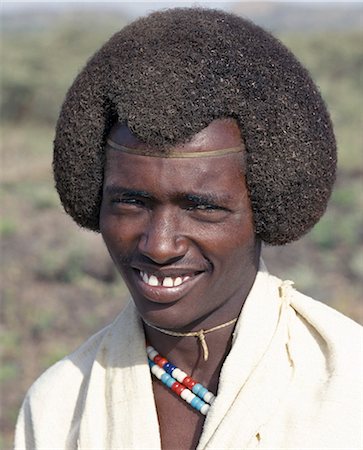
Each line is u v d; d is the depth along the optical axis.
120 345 2.34
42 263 10.89
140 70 2.01
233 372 2.14
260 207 2.09
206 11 2.19
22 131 23.67
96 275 10.81
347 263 10.80
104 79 2.09
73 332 9.38
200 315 2.14
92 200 2.21
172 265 2.04
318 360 2.20
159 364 2.29
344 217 12.34
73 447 2.36
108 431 2.26
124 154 2.02
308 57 27.75
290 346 2.21
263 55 2.08
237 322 2.21
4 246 11.77
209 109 1.96
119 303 10.09
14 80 24.52
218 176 1.99
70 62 26.83
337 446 2.09
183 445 2.25
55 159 2.26
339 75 27.33
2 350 8.74
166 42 2.05
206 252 2.04
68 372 2.49
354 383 2.14
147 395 2.25
